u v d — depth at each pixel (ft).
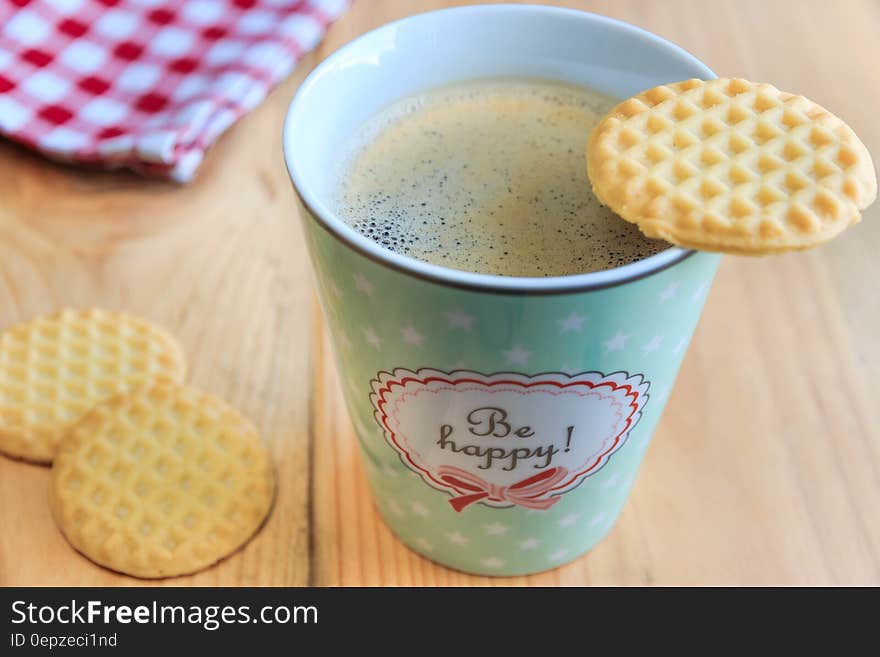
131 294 1.05
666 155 0.68
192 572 0.88
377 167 0.86
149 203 1.12
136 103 1.20
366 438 0.81
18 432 0.94
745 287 1.04
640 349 0.70
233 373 1.00
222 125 1.14
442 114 0.89
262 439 0.95
